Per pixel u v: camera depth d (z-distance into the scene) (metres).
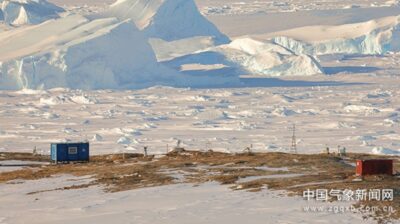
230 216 173.38
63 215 195.00
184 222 171.62
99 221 181.50
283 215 170.25
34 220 191.75
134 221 177.62
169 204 195.75
